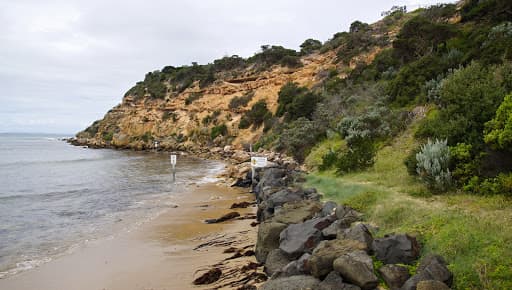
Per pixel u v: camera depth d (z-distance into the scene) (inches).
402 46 1334.9
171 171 1444.4
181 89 3289.9
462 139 435.2
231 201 804.6
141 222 604.1
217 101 2783.0
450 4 1551.4
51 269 390.6
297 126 1375.5
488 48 811.4
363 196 432.1
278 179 785.6
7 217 644.7
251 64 2938.0
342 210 386.0
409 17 2151.8
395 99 997.2
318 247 295.9
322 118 1200.2
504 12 1032.8
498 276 220.7
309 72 2278.5
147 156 2324.1
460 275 234.4
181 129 2915.8
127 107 3786.9
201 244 472.4
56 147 3604.8
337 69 1987.0
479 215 300.4
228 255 418.3
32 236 522.9
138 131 3284.9
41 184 1080.2
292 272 291.9
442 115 555.8
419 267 246.4
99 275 370.9
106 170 1485.0
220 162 1860.2
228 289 317.1
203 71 3346.5
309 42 2920.8
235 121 2468.0
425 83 901.8
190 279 349.1
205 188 1000.2
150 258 420.5
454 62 920.3
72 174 1344.7
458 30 1165.1
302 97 1635.1
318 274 265.0
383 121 840.3
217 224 584.1
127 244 479.8
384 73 1332.4
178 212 684.7
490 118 420.5
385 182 516.4
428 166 417.7
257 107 2319.1
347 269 249.4
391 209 357.4
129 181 1146.0
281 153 1390.3
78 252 448.1
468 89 500.1
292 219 413.4
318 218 376.8
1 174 1346.0
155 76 3924.7
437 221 302.7
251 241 474.6
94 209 715.4
